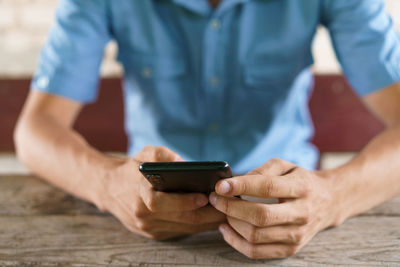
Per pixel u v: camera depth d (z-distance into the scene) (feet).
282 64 4.26
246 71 4.27
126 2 4.20
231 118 4.41
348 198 2.50
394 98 3.71
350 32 3.91
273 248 2.15
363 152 2.86
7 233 2.57
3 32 8.23
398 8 7.36
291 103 4.38
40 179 3.67
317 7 4.04
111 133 6.36
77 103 4.19
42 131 3.42
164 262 2.18
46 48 4.18
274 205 2.09
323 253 2.23
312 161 4.57
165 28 4.31
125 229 2.62
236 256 2.24
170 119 4.48
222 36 4.22
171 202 2.15
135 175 2.35
